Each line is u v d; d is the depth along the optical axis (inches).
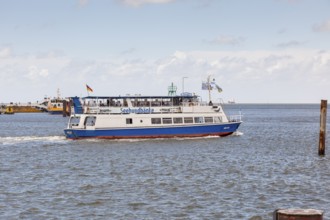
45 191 1825.8
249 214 1498.5
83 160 2738.7
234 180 2071.9
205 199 1692.9
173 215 1483.8
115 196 1740.9
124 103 3730.3
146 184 1973.4
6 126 7135.8
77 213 1504.7
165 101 3814.0
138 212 1517.0
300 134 5147.6
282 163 2645.2
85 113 3698.3
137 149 3233.3
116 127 3681.1
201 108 3905.0
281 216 701.3
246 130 5851.4
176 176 2178.9
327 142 4074.8
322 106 2883.9
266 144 3799.2
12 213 1501.0
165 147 3341.5
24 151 3186.5
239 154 3065.9
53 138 4008.4
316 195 1771.7
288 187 1911.9
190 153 3061.0
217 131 3951.8
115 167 2466.8
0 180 2071.9
